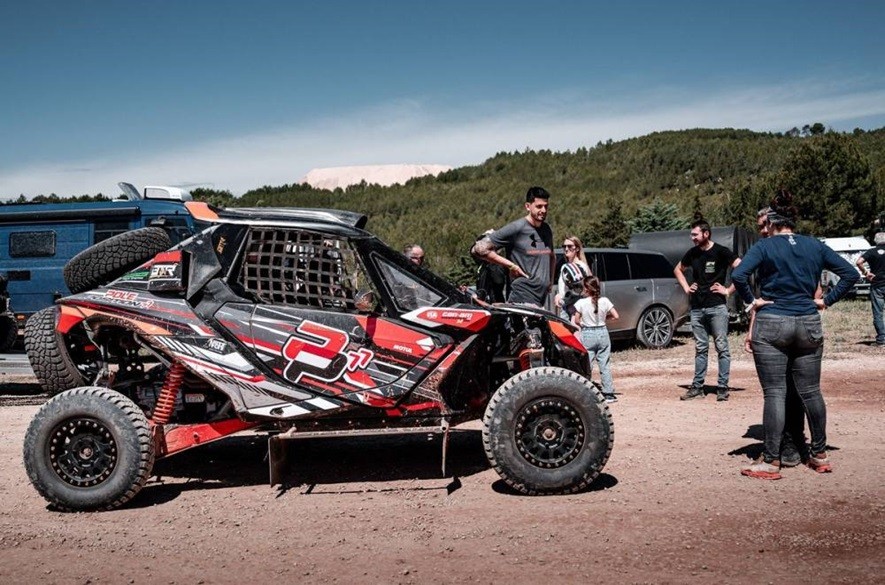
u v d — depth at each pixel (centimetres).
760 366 562
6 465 670
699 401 893
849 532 434
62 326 564
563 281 979
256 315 544
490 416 518
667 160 15150
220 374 538
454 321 542
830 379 1007
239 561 419
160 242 675
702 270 898
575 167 16100
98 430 525
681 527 449
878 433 690
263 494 557
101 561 425
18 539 465
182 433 550
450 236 6512
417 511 500
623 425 765
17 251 1337
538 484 516
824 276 2692
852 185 4831
